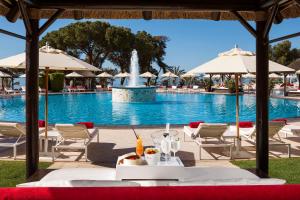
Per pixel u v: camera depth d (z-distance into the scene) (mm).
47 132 7918
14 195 2186
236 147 7750
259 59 5414
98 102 23734
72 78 41219
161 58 51031
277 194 2248
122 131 10500
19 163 6539
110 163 6688
